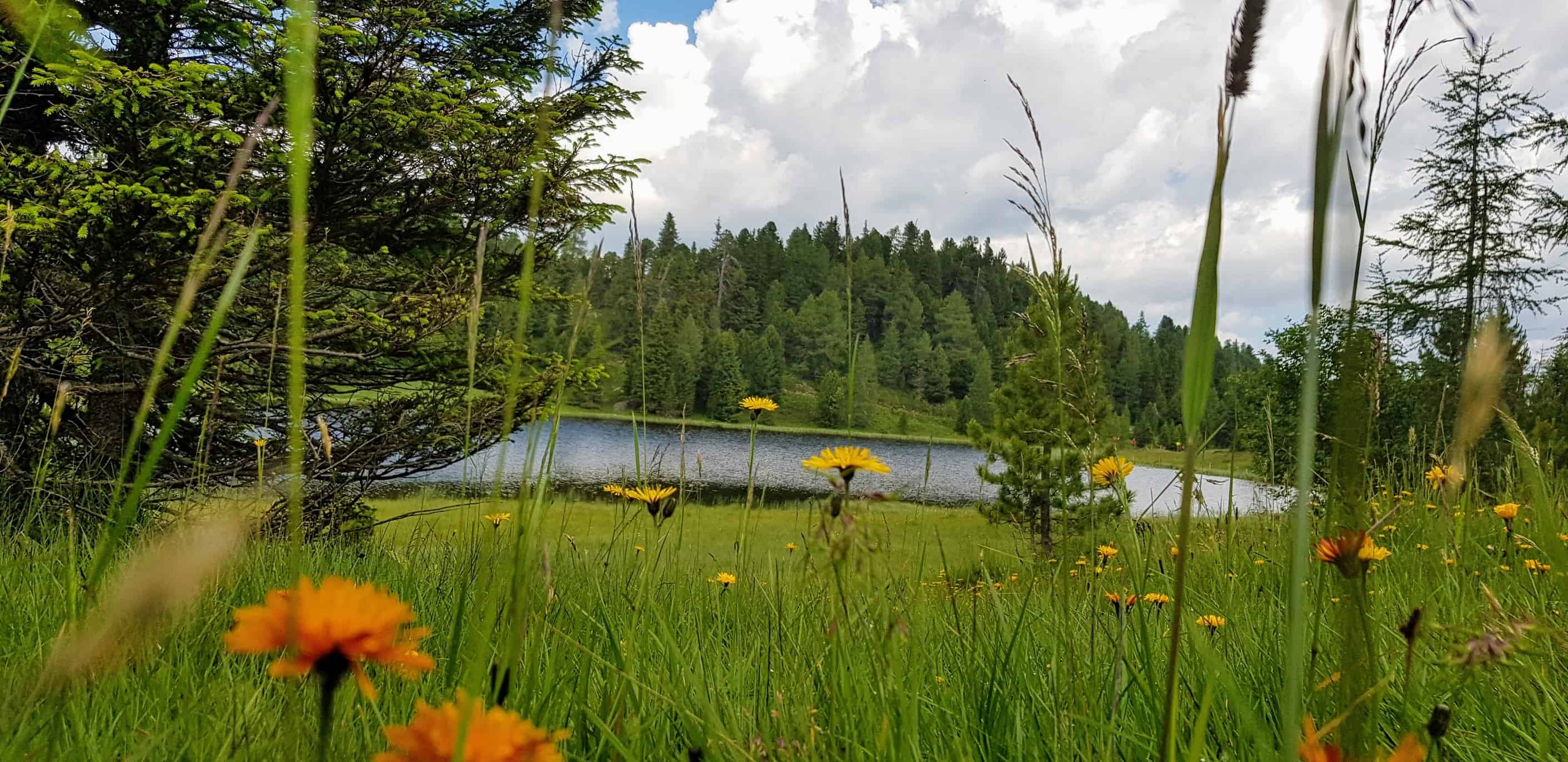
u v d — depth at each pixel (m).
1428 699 1.20
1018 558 1.76
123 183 5.86
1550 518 0.80
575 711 1.03
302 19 0.39
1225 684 0.70
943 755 1.02
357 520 4.99
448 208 8.15
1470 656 0.77
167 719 0.99
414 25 7.25
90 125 6.32
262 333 6.70
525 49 9.80
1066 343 1.19
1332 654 1.07
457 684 0.96
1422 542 2.04
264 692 1.06
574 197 6.95
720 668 1.32
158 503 3.36
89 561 2.03
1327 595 1.07
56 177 6.00
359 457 6.87
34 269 6.21
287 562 1.65
